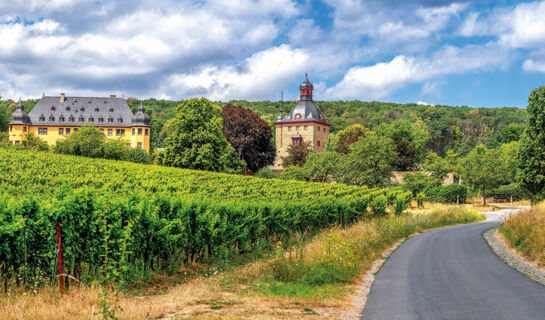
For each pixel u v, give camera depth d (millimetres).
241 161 80062
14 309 8305
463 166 69062
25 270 10078
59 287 10180
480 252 19766
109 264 11617
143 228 13031
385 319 8398
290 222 23641
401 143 85562
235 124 87812
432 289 11453
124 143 75688
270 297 10328
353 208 35031
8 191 29188
